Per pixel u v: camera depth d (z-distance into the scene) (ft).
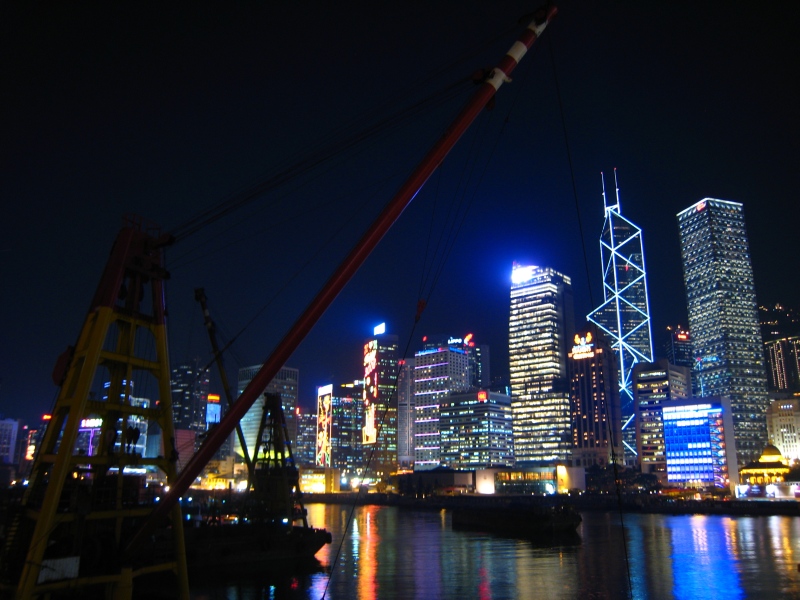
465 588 248.93
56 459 122.62
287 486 312.09
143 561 154.10
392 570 292.40
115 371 138.41
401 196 125.49
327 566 300.40
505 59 126.52
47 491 120.26
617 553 360.07
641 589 250.16
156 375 141.69
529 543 416.26
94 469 136.36
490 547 391.65
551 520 481.87
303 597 227.61
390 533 497.46
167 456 139.23
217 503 347.77
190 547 253.65
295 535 289.12
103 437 133.80
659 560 329.52
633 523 593.01
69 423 123.85
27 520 129.90
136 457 134.82
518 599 229.66
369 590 243.40
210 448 130.00
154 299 144.97
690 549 376.07
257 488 317.42
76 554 127.85
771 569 297.12
